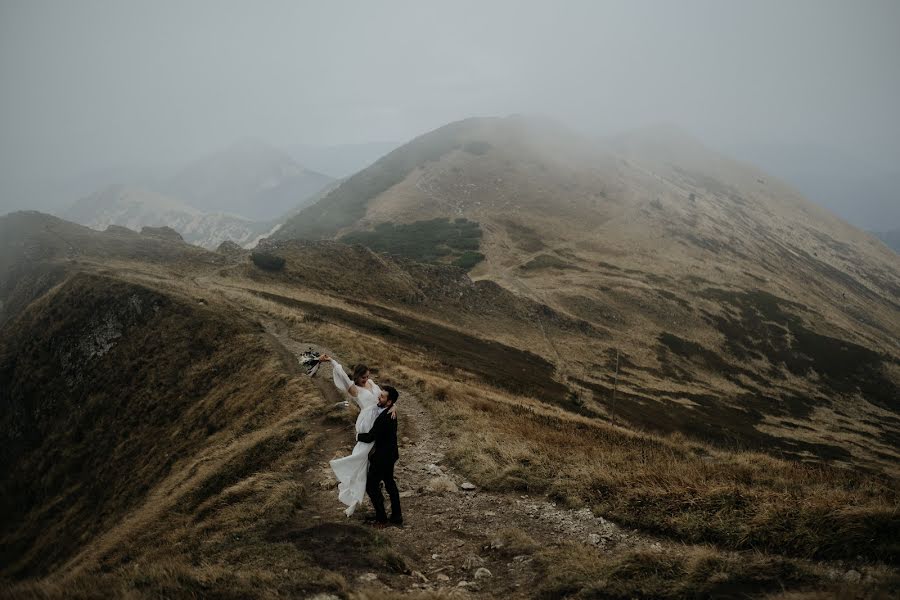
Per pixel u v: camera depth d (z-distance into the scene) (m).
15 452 32.91
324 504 8.68
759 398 73.44
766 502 6.62
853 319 126.56
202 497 11.77
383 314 57.34
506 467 10.04
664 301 97.50
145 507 14.77
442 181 176.25
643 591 4.87
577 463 10.31
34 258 68.31
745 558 5.52
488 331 73.75
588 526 7.33
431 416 16.53
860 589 4.48
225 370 26.28
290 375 21.70
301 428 13.78
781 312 102.69
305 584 5.13
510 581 5.66
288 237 158.88
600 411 43.75
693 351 84.44
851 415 74.25
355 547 6.32
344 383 7.29
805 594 4.48
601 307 92.19
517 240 133.12
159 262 67.75
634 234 137.75
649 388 65.69
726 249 140.50
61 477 27.64
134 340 33.69
